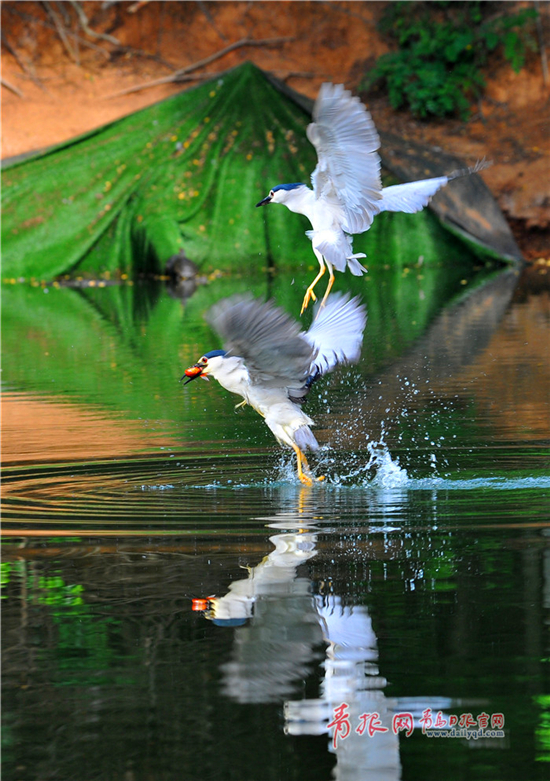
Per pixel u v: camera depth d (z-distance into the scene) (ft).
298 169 118.21
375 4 136.87
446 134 126.62
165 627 22.26
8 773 16.90
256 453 41.50
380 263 115.44
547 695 18.95
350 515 31.32
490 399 51.72
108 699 19.13
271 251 116.47
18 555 27.48
